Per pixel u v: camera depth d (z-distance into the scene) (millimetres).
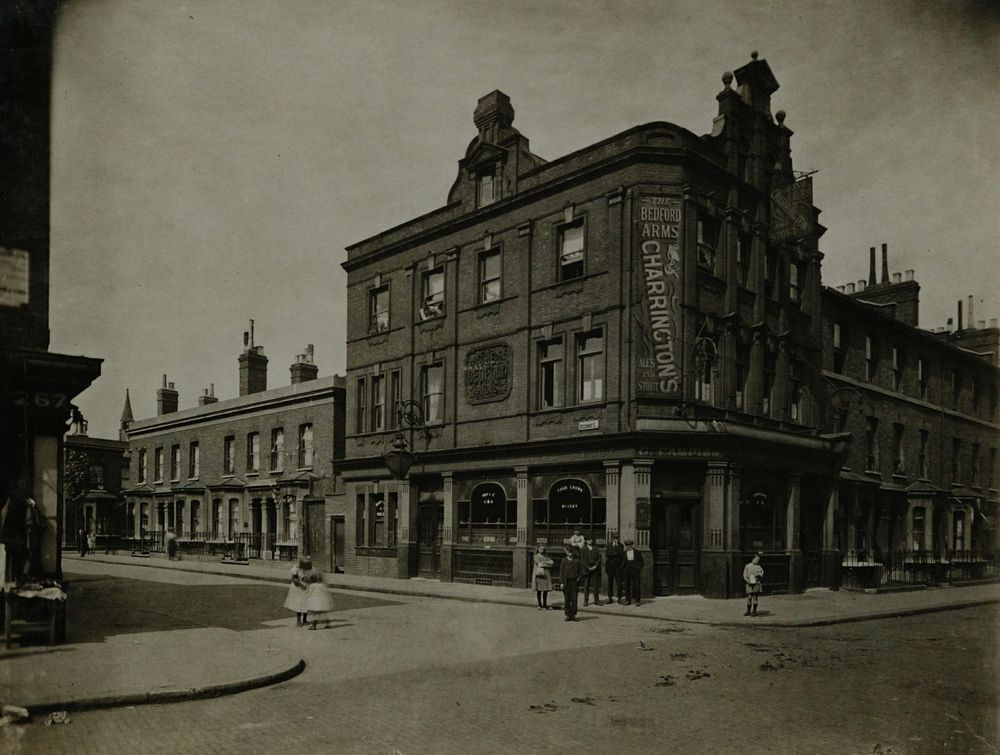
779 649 12891
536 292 23531
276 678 10133
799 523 23328
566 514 21938
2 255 11992
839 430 27281
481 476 24531
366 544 28734
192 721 8250
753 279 23750
